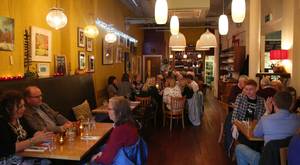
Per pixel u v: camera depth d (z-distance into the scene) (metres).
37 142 2.68
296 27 6.22
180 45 7.15
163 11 4.09
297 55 6.22
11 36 3.79
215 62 13.23
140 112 6.57
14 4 3.88
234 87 5.09
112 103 2.47
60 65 5.23
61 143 2.79
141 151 2.42
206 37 6.81
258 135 3.02
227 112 5.10
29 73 3.93
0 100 2.64
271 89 4.02
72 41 5.57
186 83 7.51
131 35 11.45
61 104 4.57
